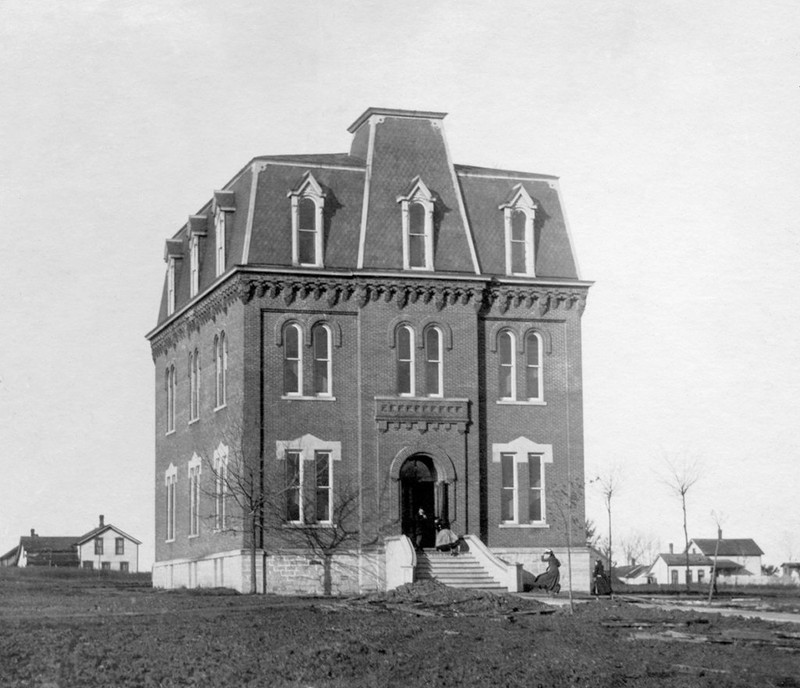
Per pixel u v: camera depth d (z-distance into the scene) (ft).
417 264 188.34
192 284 209.15
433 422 184.75
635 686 82.84
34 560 507.71
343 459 182.80
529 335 192.85
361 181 190.39
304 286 183.11
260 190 186.29
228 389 188.75
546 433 191.31
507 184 198.08
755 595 190.19
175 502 219.41
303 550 179.32
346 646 102.68
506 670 89.76
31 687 85.87
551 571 176.86
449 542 178.91
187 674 90.07
